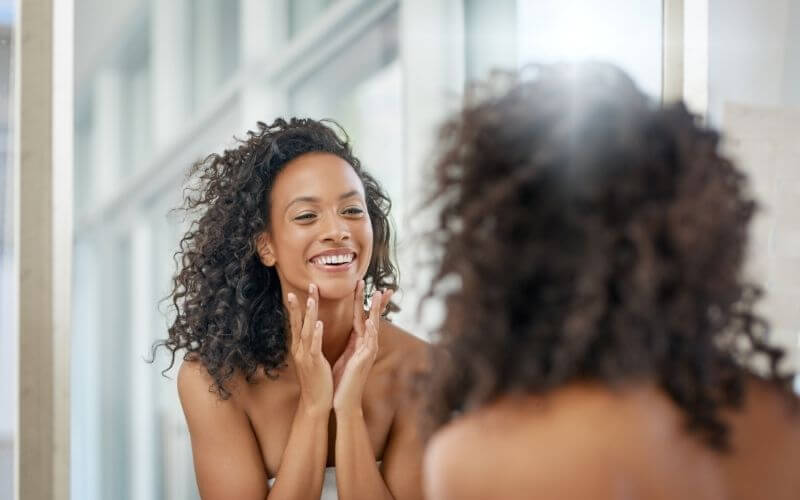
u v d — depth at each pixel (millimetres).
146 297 1506
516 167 587
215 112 1563
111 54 1482
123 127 1494
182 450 1535
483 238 584
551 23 1631
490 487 556
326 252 1284
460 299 595
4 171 1381
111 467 1485
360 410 1289
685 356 564
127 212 1502
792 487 595
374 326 1289
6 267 1392
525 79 634
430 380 665
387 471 1362
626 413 538
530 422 554
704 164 570
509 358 576
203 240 1343
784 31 1551
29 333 1295
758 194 1523
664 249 555
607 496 522
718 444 557
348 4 1651
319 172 1297
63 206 1321
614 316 545
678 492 534
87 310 1475
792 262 1520
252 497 1319
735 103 1532
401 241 1489
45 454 1294
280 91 1604
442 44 1669
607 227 553
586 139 573
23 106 1309
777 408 612
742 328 628
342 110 1646
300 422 1288
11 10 1366
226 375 1308
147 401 1510
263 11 1600
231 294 1329
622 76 624
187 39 1540
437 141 640
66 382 1311
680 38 1536
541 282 574
